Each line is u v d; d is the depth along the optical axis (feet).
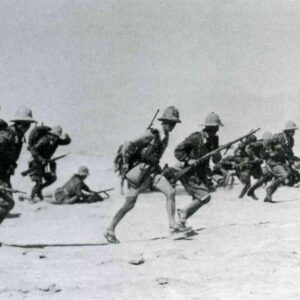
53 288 24.50
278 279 26.43
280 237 37.58
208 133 40.63
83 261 30.48
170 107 37.83
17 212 58.18
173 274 27.45
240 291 24.35
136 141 36.99
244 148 70.18
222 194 74.38
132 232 43.73
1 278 26.05
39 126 68.49
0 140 34.76
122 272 27.76
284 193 75.51
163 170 39.22
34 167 68.03
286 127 73.05
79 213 56.59
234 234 39.34
